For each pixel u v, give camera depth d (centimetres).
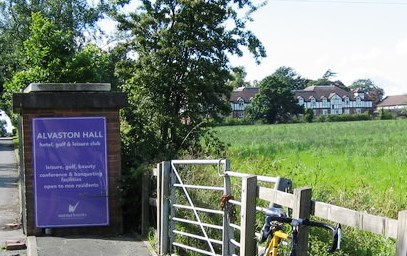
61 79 1525
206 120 1752
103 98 1045
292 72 16588
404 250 422
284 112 10688
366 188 1086
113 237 1034
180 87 1722
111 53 1805
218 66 1745
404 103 15275
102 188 1056
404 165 1983
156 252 905
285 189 650
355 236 764
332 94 14762
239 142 4219
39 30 1559
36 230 1037
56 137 1037
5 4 4572
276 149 3183
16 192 1697
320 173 1514
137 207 1071
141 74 1708
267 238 502
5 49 4609
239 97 13038
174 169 880
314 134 5494
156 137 1562
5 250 977
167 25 1761
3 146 4541
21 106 1012
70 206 1046
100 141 1053
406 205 981
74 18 4391
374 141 3838
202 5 1698
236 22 1800
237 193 867
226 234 752
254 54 1823
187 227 898
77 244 970
